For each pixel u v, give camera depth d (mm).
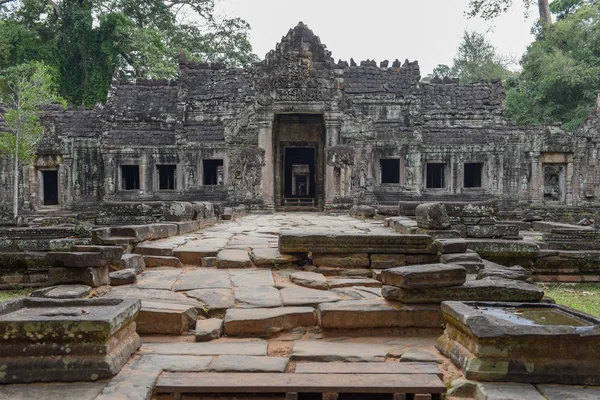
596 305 8438
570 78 34000
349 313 5445
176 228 11508
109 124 28125
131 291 6457
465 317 4383
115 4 40875
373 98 28234
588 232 12094
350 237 7863
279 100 23328
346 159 21875
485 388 4027
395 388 3971
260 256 8141
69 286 6266
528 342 4191
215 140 27625
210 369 4359
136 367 4367
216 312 5895
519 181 27922
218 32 44531
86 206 27953
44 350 4141
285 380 4086
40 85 29422
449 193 27500
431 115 28625
